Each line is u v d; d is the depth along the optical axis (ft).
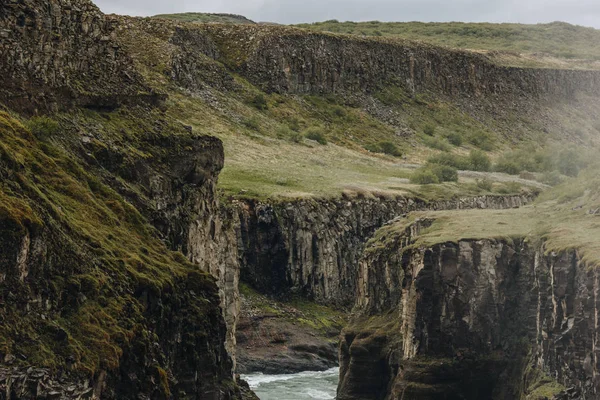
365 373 448.24
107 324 212.43
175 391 233.76
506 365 413.39
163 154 296.71
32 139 246.47
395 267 467.52
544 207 485.97
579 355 347.77
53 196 233.14
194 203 303.07
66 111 276.41
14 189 211.20
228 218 346.54
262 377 535.19
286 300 645.92
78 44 290.97
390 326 454.40
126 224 254.06
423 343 415.85
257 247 648.38
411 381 411.34
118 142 281.33
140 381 215.51
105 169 270.67
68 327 204.44
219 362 258.98
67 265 212.23
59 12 281.13
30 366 187.83
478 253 419.13
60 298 205.98
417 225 476.54
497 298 418.10
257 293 635.66
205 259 308.40
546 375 375.66
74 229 225.56
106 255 227.81
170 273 246.68
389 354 442.09
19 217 197.16
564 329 362.53
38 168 238.68
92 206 244.42
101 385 203.51
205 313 254.88
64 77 278.05
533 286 413.39
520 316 418.10
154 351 225.35
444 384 408.87
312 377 535.60
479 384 411.75
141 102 307.37
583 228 414.41
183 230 291.79
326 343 591.78
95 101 288.30
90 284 214.69
